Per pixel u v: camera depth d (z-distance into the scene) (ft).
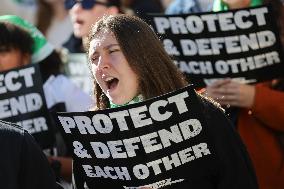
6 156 16.63
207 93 22.15
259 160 22.97
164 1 34.22
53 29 34.78
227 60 22.50
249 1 23.40
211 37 22.45
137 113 16.76
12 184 16.52
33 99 22.71
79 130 17.44
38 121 22.76
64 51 29.50
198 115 16.93
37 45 24.40
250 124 23.09
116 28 17.29
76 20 27.53
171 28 22.72
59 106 24.43
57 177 21.71
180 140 17.04
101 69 17.33
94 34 17.58
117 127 16.97
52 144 22.84
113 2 27.48
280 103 22.66
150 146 16.99
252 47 22.45
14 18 24.31
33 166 16.96
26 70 22.65
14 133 16.93
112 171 17.51
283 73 22.67
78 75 28.73
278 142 23.04
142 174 17.21
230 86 22.58
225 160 17.49
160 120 16.85
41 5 34.76
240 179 17.52
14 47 23.57
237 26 22.33
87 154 17.66
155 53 17.44
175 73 17.67
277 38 22.47
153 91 17.43
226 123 17.83
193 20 22.45
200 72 22.74
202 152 17.20
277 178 22.90
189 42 22.62
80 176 18.21
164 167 17.15
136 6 31.86
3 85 22.62
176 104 16.81
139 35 17.33
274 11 23.54
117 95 17.43
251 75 22.65
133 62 17.21
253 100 22.63
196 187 17.46
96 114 17.01
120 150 17.15
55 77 24.62
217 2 23.93
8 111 22.65
